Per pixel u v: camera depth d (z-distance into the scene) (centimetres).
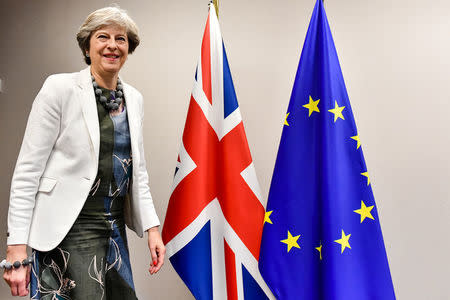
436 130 154
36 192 109
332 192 131
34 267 109
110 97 119
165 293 165
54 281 110
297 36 162
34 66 169
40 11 169
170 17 167
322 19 140
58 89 111
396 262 154
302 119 137
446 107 154
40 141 108
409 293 154
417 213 154
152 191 167
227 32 165
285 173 137
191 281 135
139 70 168
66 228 109
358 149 135
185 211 136
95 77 119
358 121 158
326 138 133
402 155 155
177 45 166
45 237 108
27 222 106
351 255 130
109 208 119
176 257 137
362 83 158
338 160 132
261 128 163
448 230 152
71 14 169
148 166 167
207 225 137
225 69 143
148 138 167
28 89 169
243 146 139
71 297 111
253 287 136
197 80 142
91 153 113
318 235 134
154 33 167
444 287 152
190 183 137
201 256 135
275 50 163
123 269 124
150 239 129
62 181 111
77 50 168
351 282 129
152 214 129
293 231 135
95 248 115
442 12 155
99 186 115
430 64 155
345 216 131
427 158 154
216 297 136
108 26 116
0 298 168
